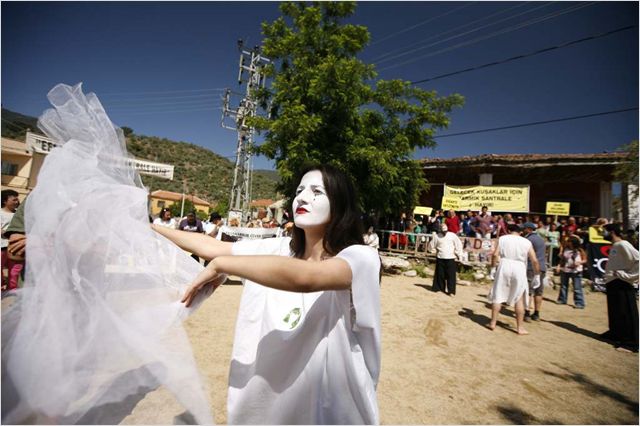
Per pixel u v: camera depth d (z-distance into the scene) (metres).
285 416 1.13
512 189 11.58
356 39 9.41
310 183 1.33
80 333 0.91
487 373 3.61
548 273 9.34
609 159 10.80
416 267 9.91
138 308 0.99
